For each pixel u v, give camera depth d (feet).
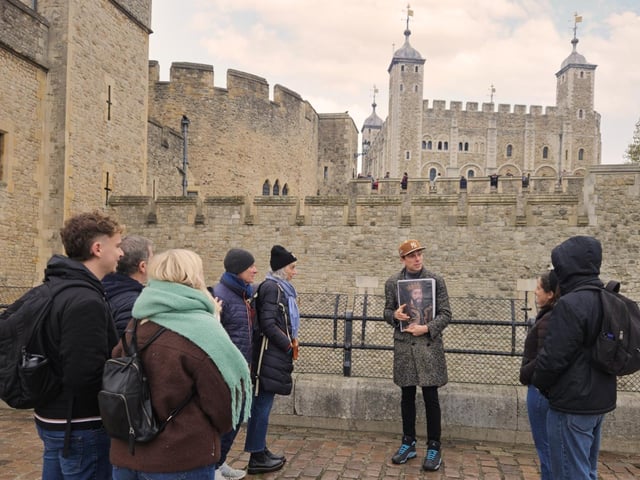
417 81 256.52
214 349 9.16
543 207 49.29
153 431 8.87
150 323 9.43
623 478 17.25
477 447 20.01
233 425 9.66
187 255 9.87
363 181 108.68
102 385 9.21
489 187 99.76
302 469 17.51
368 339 33.40
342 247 52.47
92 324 9.90
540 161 257.96
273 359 16.89
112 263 11.42
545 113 260.42
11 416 22.85
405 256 18.78
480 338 36.09
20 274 45.50
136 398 8.91
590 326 11.92
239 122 97.35
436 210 51.03
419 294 18.21
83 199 50.98
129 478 9.41
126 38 57.93
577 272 12.50
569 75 265.95
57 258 10.68
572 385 12.13
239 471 16.62
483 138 257.55
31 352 9.97
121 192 57.72
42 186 47.85
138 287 12.89
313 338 40.70
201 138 93.35
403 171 254.88
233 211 54.13
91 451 10.43
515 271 49.47
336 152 131.64
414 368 18.04
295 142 111.45
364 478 16.85
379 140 307.99
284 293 17.57
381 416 21.58
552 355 11.98
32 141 46.65
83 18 50.24
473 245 50.26
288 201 53.47
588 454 12.39
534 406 15.34
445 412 21.03
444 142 257.14
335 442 20.24
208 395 9.12
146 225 55.21
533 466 18.10
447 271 50.57
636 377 23.50
